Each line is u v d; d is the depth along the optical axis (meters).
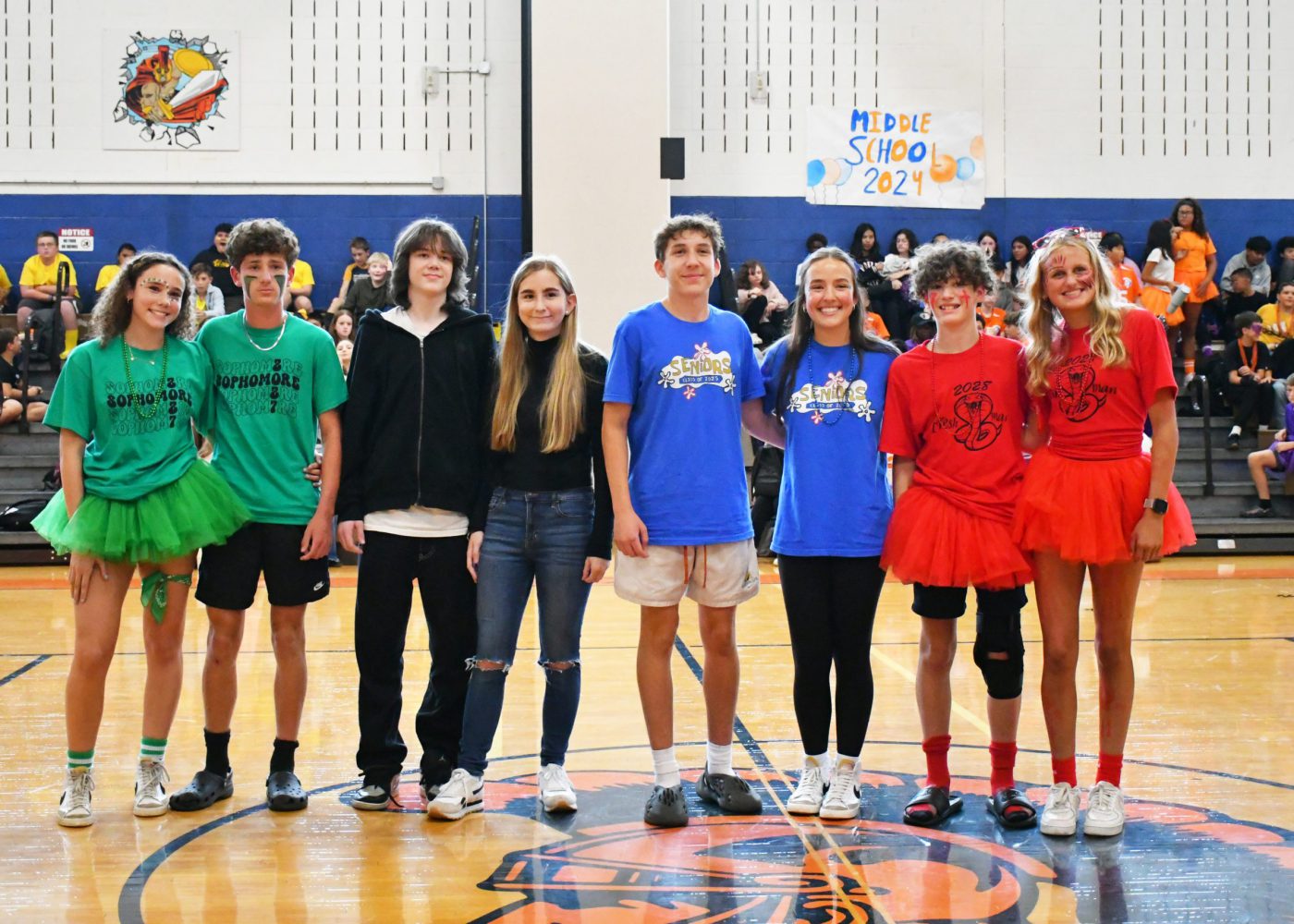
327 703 3.96
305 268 9.41
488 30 9.45
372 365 2.92
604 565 2.88
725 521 2.86
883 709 3.88
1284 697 3.99
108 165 9.35
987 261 2.95
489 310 9.49
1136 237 9.83
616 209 8.48
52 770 3.23
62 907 2.29
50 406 2.90
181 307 3.06
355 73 9.43
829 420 2.93
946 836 2.69
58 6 9.27
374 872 2.47
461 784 2.84
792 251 9.67
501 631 2.89
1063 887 2.36
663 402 2.88
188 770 3.22
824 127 9.66
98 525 2.80
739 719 3.79
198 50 9.34
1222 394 8.94
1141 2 9.76
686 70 9.61
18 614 5.81
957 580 2.76
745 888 2.37
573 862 2.53
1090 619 5.60
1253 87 9.83
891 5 9.66
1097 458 2.75
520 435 2.89
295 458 2.97
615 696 4.10
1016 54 9.74
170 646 2.90
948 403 2.86
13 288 9.35
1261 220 9.86
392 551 2.89
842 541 2.87
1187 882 2.38
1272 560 7.79
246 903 2.31
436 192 9.48
